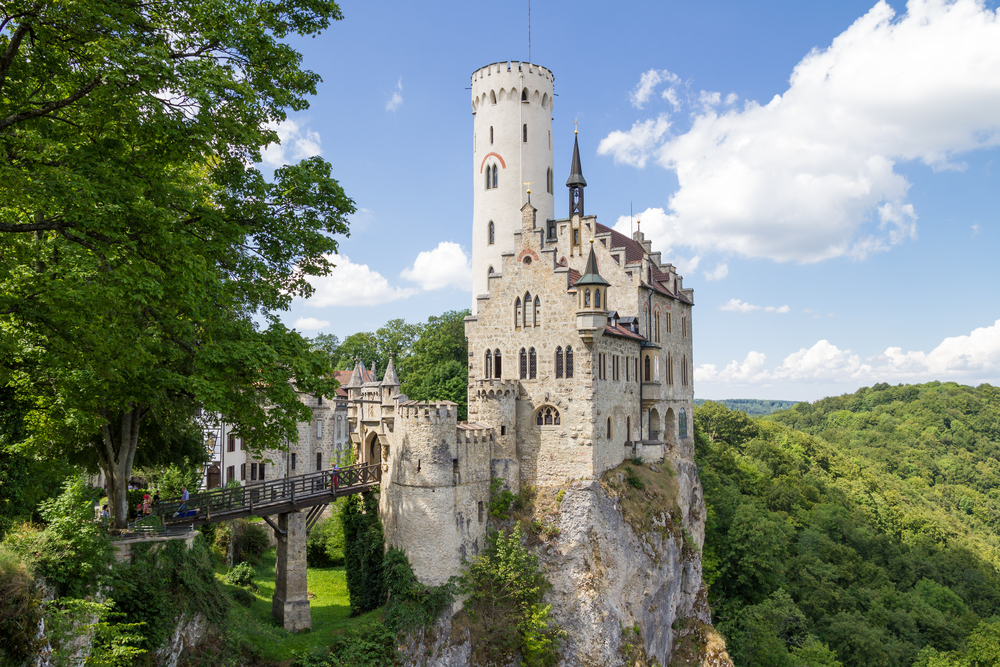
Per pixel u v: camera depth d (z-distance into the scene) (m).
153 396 25.72
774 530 72.94
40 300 18.50
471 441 49.34
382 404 49.72
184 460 39.06
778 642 63.34
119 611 28.45
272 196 25.47
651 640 53.09
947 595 91.56
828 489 126.00
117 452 33.25
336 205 26.98
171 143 20.56
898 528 119.50
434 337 82.06
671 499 58.81
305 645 38.09
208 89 20.34
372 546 47.66
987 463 177.00
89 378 21.78
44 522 28.72
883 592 86.12
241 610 41.25
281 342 25.36
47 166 18.61
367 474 50.19
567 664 48.19
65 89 19.34
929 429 198.25
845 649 72.00
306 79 25.11
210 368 22.36
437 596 44.81
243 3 23.48
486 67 68.50
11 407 27.75
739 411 152.00
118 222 18.33
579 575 49.31
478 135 69.88
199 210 22.64
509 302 54.78
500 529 50.84
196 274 20.84
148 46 19.42
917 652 74.38
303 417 24.94
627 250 64.88
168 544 31.78
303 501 43.47
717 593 69.62
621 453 57.31
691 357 74.44
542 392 53.19
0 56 18.20
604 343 54.12
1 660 20.00
